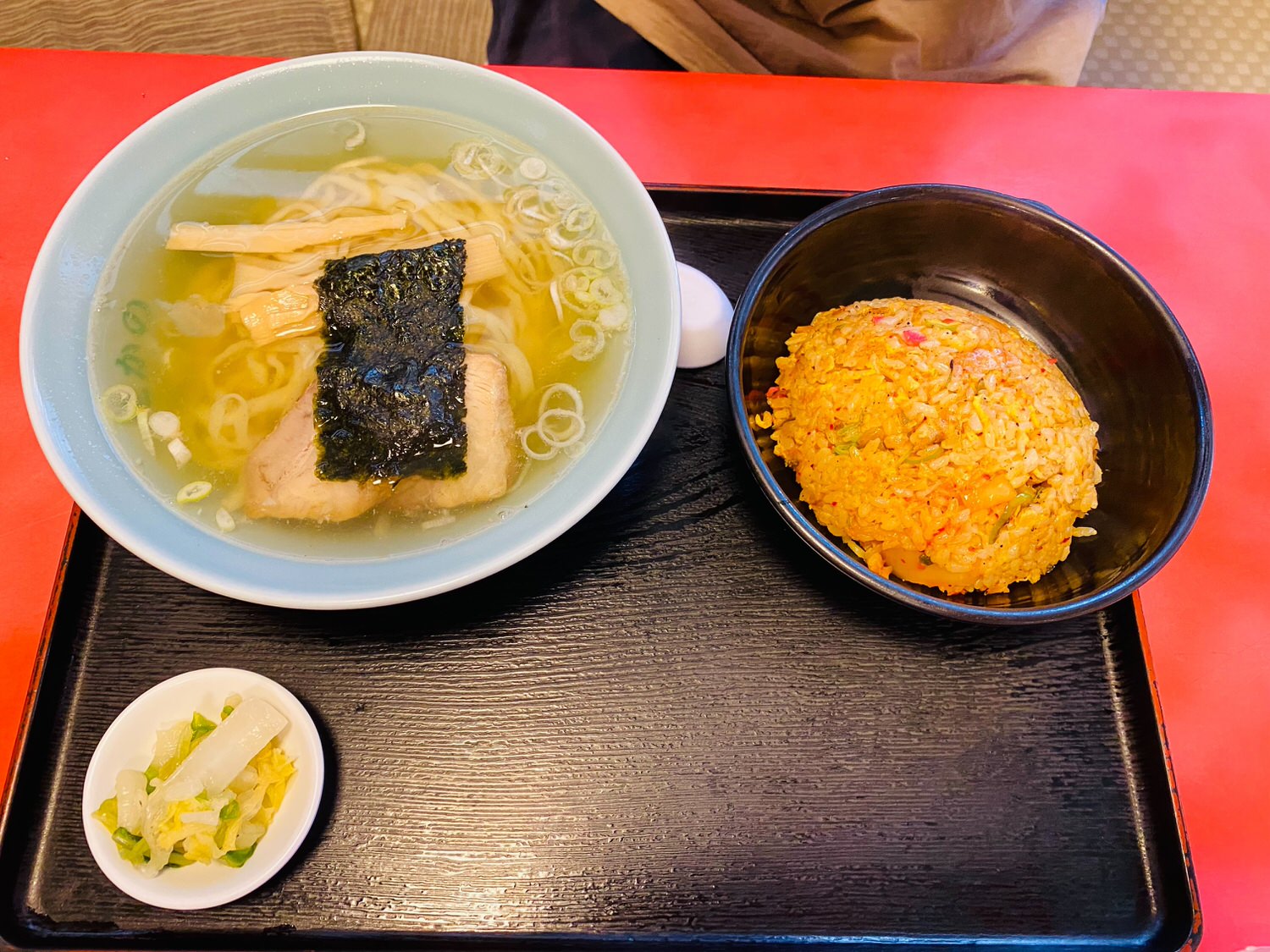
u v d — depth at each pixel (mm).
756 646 352
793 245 361
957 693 349
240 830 303
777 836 328
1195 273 434
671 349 329
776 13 523
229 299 365
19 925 305
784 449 375
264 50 617
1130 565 338
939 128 459
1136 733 345
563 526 306
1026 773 339
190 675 318
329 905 312
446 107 392
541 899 317
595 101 454
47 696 327
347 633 344
